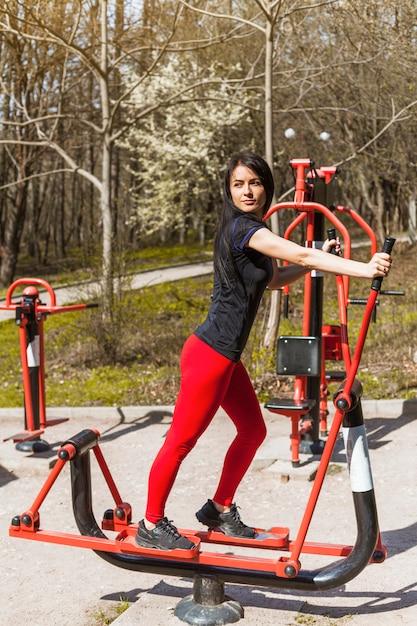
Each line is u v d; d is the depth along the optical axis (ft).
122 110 72.90
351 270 9.47
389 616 11.48
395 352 32.37
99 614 12.52
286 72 43.73
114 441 24.48
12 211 86.48
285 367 18.63
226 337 10.52
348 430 10.61
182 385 10.84
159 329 42.27
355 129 60.64
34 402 22.43
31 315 22.27
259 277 10.43
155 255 102.22
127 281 38.27
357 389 10.39
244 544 11.25
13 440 21.62
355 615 11.58
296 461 19.39
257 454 20.49
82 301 37.99
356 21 38.88
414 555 13.94
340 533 15.40
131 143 83.56
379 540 11.05
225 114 67.31
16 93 60.08
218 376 10.57
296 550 10.55
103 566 14.65
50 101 65.05
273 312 31.37
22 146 71.00
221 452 22.29
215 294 10.80
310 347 18.48
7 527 17.07
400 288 51.49
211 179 78.07
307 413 20.74
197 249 108.17
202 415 10.69
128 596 13.20
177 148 72.74
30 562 15.03
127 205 114.52
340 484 18.52
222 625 11.25
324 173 20.18
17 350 43.96
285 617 11.51
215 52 64.54
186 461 21.56
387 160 57.06
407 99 46.98
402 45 37.63
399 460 20.02
